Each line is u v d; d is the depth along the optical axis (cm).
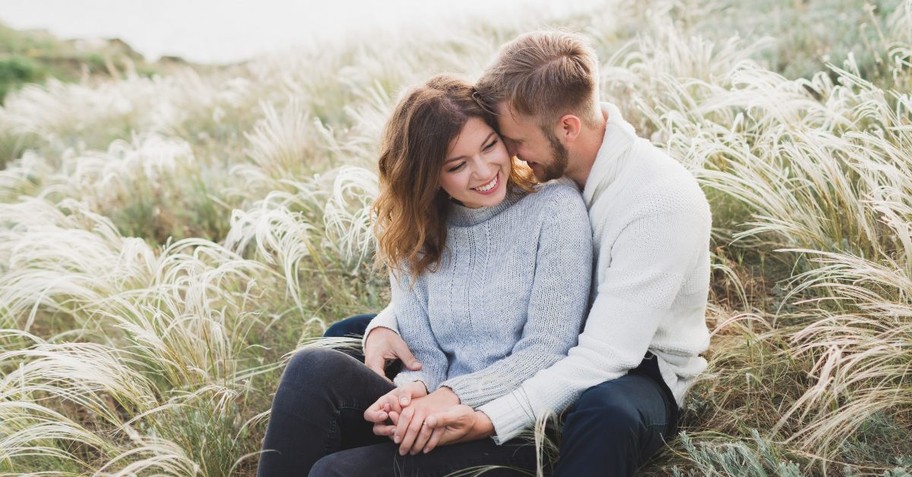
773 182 297
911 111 321
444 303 232
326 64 754
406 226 224
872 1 470
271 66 877
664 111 379
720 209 324
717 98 356
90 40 1440
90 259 372
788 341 262
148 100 869
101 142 741
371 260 365
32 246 416
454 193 218
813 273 253
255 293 369
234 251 434
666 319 211
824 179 291
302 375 207
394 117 216
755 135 339
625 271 204
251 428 283
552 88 204
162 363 306
